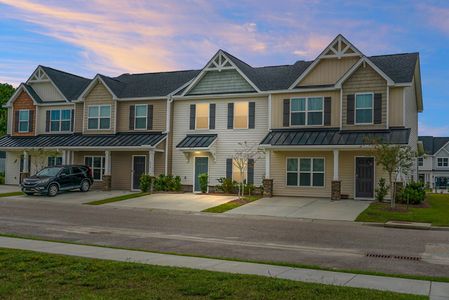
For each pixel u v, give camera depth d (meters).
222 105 31.91
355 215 21.06
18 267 9.29
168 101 33.16
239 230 16.89
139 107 34.25
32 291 7.62
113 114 34.72
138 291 7.68
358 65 27.38
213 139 31.42
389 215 20.59
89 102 35.59
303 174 28.83
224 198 27.55
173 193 30.33
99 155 34.94
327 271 9.79
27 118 38.56
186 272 9.05
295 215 21.23
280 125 29.83
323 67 29.19
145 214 21.70
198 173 32.19
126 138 33.50
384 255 12.38
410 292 8.08
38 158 37.31
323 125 28.78
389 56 30.06
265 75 32.78
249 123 31.05
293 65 32.84
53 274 8.80
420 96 34.41
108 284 8.07
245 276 8.79
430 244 14.23
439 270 10.59
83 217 20.03
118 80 37.19
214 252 12.42
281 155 29.34
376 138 23.95
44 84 38.66
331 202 25.61
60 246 12.34
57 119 37.59
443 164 73.44
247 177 30.70
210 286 7.95
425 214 20.89
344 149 26.33
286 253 12.52
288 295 7.48
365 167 27.31
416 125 34.91
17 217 19.44
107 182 32.88
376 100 27.12
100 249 12.05
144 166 33.50
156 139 32.41
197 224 18.38
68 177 30.58
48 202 26.25
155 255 11.30
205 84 32.66
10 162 39.09
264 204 24.88
